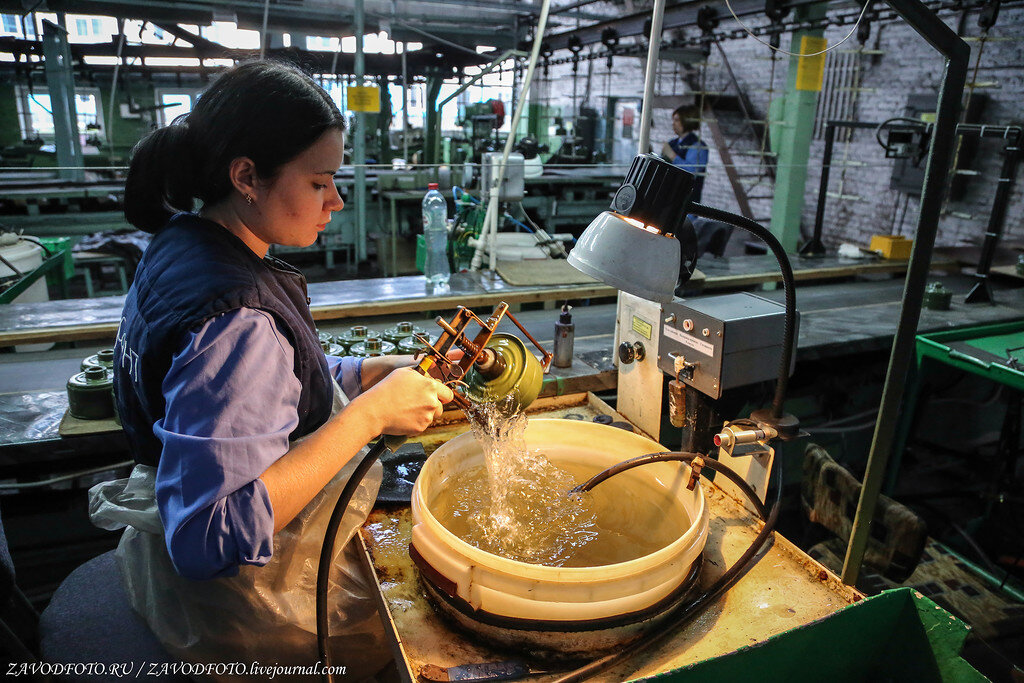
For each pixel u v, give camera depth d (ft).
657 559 3.09
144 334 2.87
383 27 19.17
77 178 17.92
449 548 3.18
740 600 3.41
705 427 4.69
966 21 16.51
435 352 3.34
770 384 4.83
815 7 12.87
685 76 26.78
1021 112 15.96
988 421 10.26
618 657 2.97
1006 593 5.87
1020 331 8.43
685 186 2.97
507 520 3.80
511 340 3.91
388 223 19.88
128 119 23.12
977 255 12.27
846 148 19.31
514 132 8.15
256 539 2.65
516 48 22.15
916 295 2.96
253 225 3.10
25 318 7.54
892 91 19.43
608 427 4.32
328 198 3.14
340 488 3.65
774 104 22.94
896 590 2.88
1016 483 9.01
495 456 3.80
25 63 18.06
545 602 2.97
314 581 3.58
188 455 2.58
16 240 11.16
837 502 5.07
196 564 2.61
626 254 2.99
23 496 5.93
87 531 6.27
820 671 2.88
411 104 28.22
